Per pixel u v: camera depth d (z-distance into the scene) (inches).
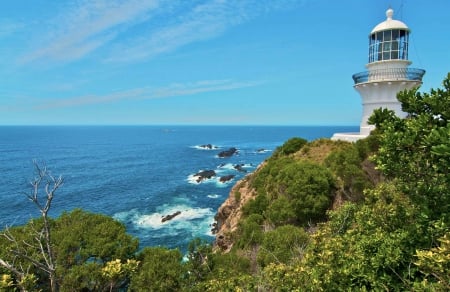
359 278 253.4
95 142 7052.2
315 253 306.5
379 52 1109.1
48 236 331.0
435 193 236.1
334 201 853.8
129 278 562.9
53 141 7135.8
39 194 2079.2
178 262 561.0
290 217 835.4
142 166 3484.3
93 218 657.6
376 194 372.5
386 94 1088.8
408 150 235.1
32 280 327.3
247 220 914.1
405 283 225.9
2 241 539.8
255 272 538.0
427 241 245.1
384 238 270.7
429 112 250.2
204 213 1743.4
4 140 7263.8
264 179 1154.0
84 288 516.7
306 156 1174.3
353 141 1163.9
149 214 1743.4
